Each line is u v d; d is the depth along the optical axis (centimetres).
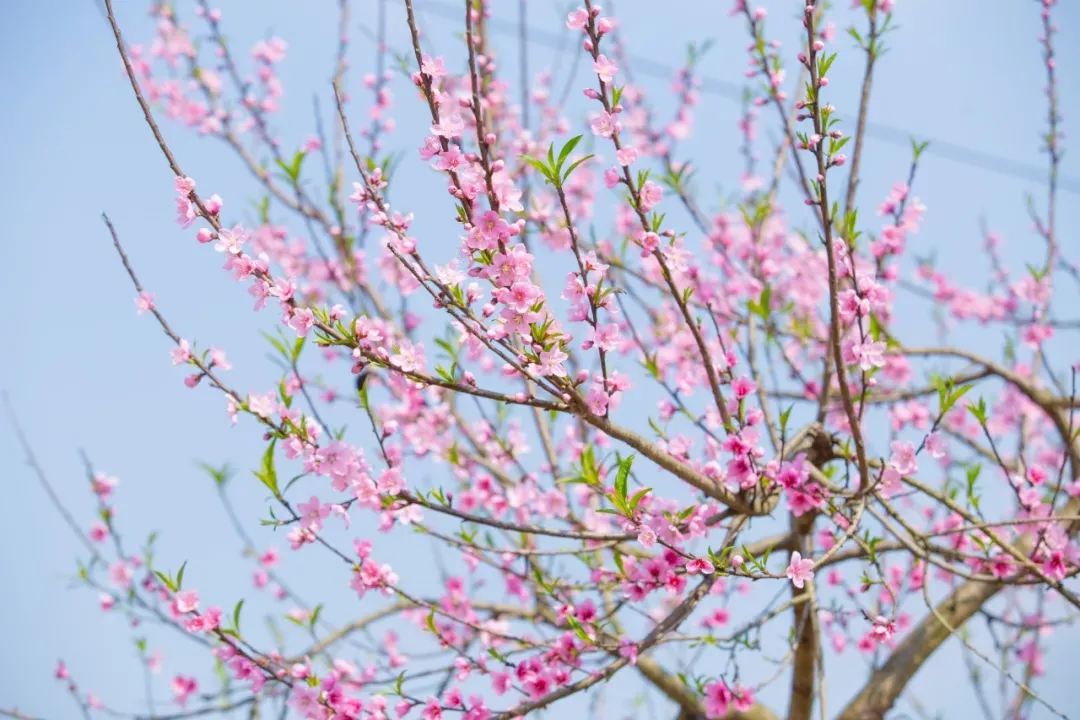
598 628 356
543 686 357
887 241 381
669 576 343
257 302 280
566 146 273
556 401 302
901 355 529
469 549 403
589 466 330
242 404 308
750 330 424
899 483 360
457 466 461
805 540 421
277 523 320
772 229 574
